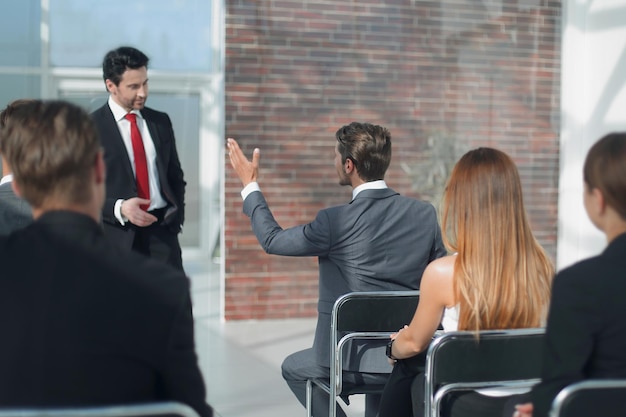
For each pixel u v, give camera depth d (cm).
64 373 137
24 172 142
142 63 353
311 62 557
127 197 352
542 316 216
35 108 146
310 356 306
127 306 140
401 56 572
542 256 217
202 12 528
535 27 589
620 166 166
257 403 411
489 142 588
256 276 552
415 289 286
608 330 164
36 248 140
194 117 532
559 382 165
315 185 564
